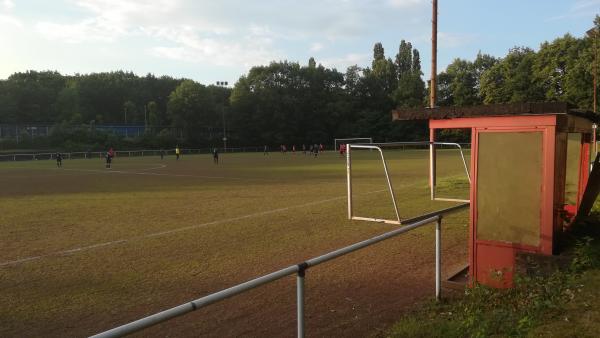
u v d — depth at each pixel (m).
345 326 5.34
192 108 95.12
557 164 5.82
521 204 5.90
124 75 130.38
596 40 38.38
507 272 5.99
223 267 7.91
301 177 25.86
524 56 76.31
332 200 16.03
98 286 6.89
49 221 12.52
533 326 4.23
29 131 87.44
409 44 119.62
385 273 7.46
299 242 9.75
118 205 15.52
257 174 28.58
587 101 58.28
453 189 17.88
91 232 10.95
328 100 107.62
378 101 108.56
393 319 5.53
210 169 34.16
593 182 6.37
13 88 98.44
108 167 38.47
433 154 9.52
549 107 5.38
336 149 90.81
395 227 11.20
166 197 17.56
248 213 13.55
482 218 6.19
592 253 5.64
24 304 6.14
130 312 5.86
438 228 5.94
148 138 86.81
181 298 6.37
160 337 5.10
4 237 10.43
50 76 119.50
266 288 6.77
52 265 8.04
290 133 102.44
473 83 93.25
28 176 29.77
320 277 7.28
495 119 5.96
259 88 103.00
